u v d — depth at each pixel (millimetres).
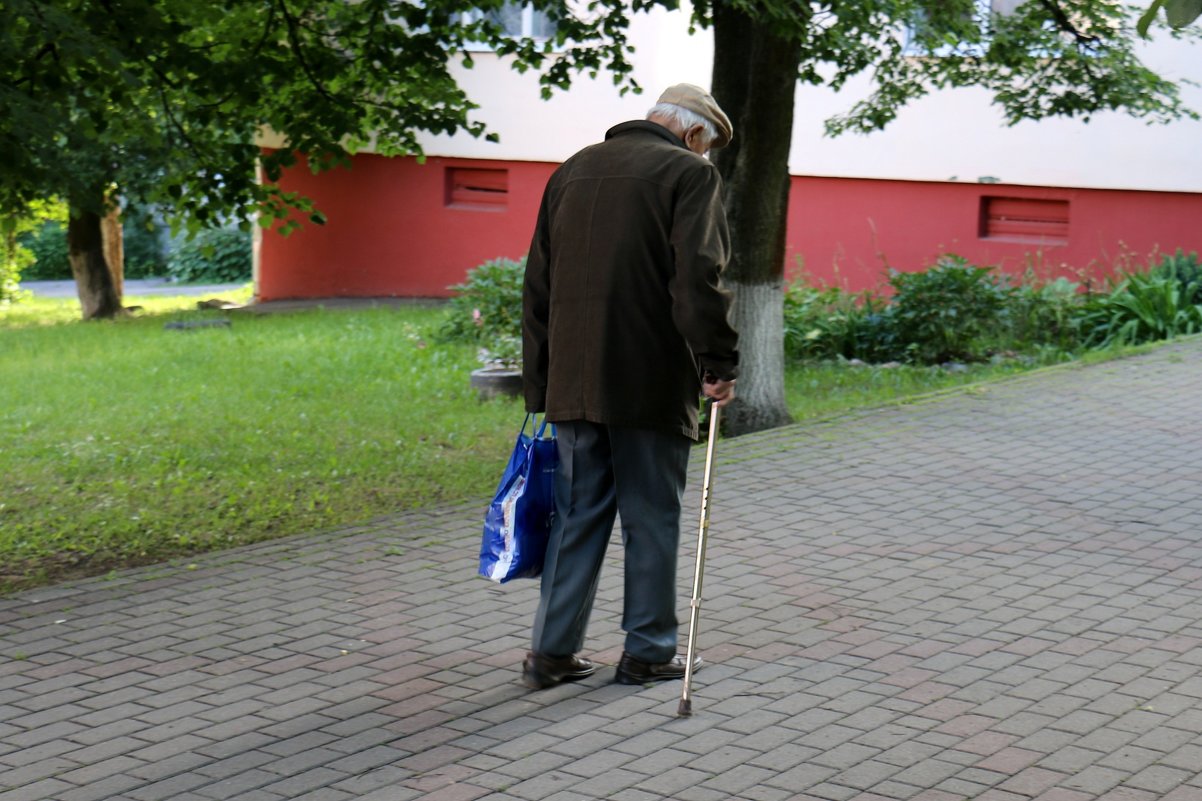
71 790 3951
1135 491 7570
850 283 18344
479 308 15297
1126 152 16625
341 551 6590
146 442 9961
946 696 4566
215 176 9156
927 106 17562
